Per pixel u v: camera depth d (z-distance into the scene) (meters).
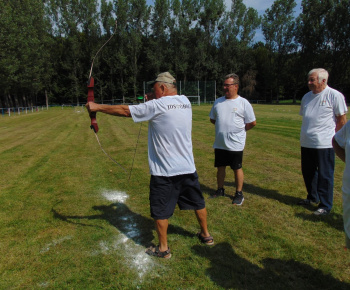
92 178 5.26
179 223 3.36
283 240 2.93
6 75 25.45
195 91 39.59
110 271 2.51
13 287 2.31
